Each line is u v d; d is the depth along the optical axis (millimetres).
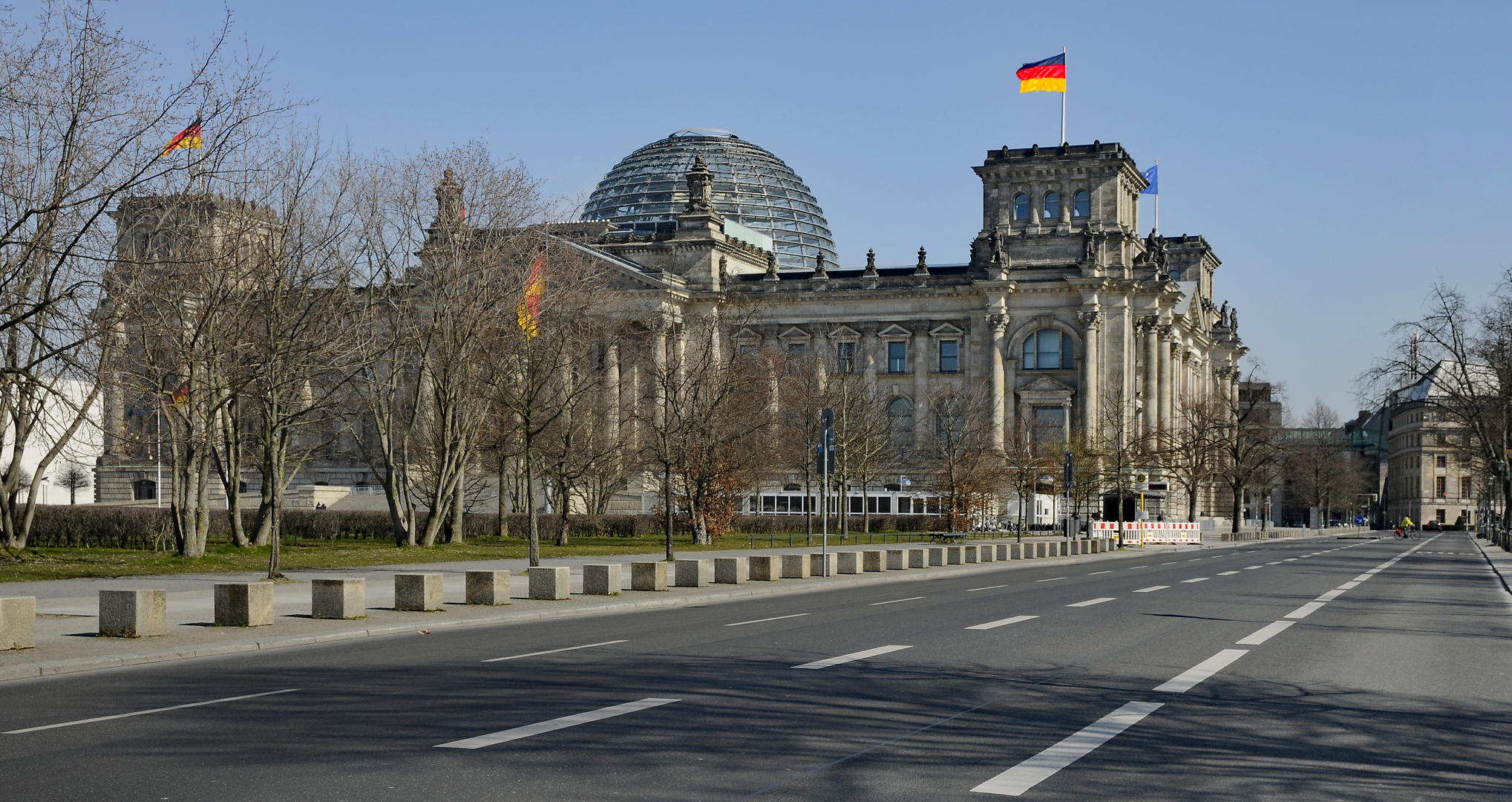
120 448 67375
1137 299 135375
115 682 20984
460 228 67000
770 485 125000
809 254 170625
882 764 13969
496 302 66062
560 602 37781
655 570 42969
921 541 93500
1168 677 21000
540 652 24562
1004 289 135250
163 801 12258
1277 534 153000
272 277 54469
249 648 26141
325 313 58781
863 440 108125
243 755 14367
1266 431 149500
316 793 12523
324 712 17281
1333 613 34500
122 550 66250
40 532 75750
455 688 19422
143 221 49250
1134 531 109500
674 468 79875
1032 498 120188
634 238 144375
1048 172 137750
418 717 16750
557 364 60000
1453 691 20094
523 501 98562
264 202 57500
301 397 67250
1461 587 48750
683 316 98812
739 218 167250
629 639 27203
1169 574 56406
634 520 92438
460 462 72750
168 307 55031
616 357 90188
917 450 126188
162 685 20484
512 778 13133
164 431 73875
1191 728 16344
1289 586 46812
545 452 77188
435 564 56375
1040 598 40031
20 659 23172
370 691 19281
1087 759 14383
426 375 81312
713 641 26484
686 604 39375
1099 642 26234
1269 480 160375
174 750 14727
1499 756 15008
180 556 55969
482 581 36156
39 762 14141
